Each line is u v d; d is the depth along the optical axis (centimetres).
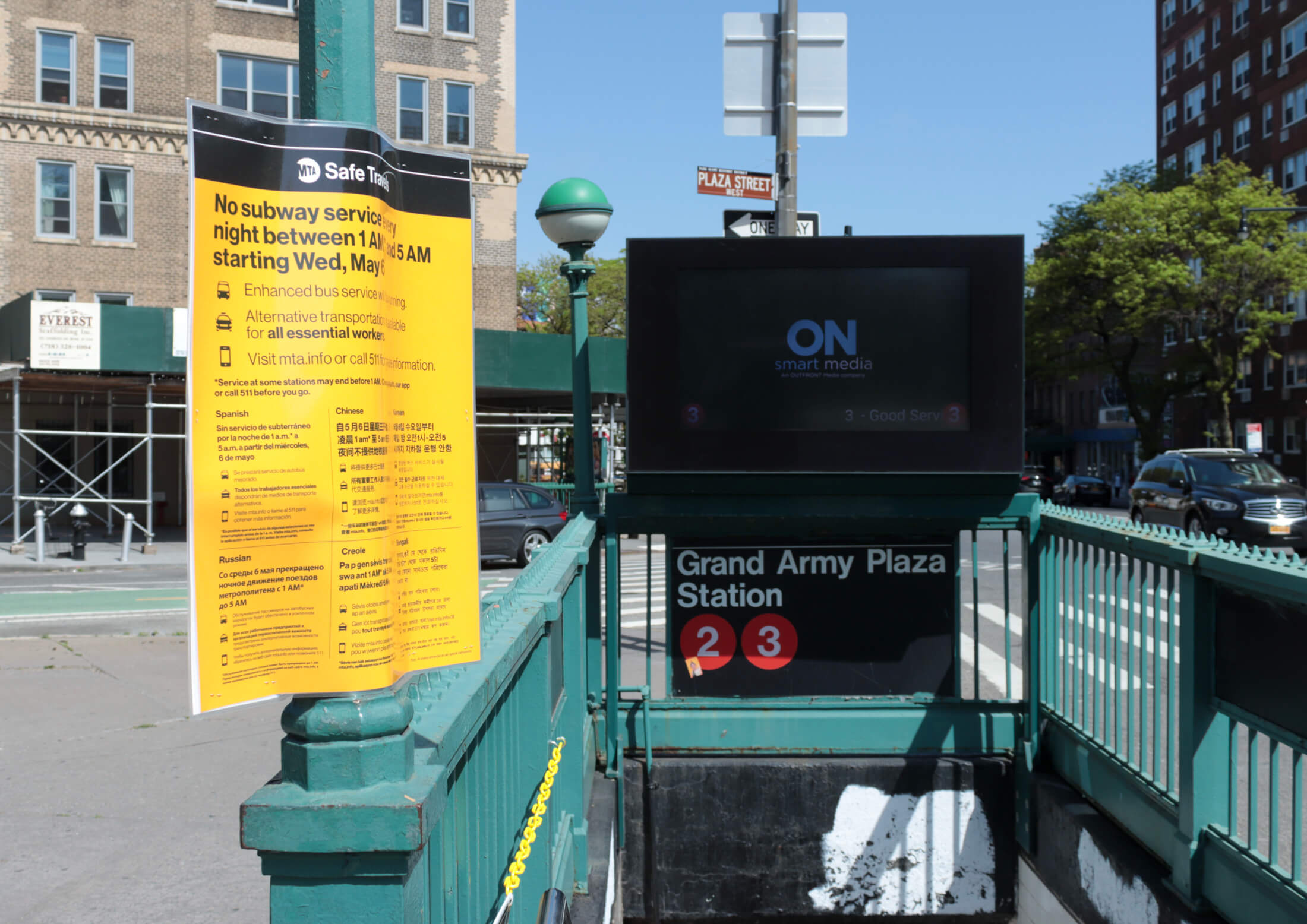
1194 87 5588
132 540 2566
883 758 515
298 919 143
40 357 2028
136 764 690
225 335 151
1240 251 4072
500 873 250
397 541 176
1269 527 1928
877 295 486
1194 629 343
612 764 515
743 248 485
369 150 160
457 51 3167
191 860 524
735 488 501
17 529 2178
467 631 183
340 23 162
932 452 486
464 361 186
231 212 152
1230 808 341
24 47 2761
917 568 529
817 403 487
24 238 2758
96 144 2822
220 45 2939
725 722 521
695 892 515
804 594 528
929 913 511
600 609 523
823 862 512
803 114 834
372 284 160
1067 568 485
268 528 152
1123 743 465
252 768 681
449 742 166
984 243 483
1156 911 362
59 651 1069
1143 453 5116
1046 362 5212
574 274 589
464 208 186
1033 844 490
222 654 148
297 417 154
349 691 153
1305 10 4559
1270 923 302
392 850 141
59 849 539
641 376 486
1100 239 4638
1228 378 4412
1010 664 544
